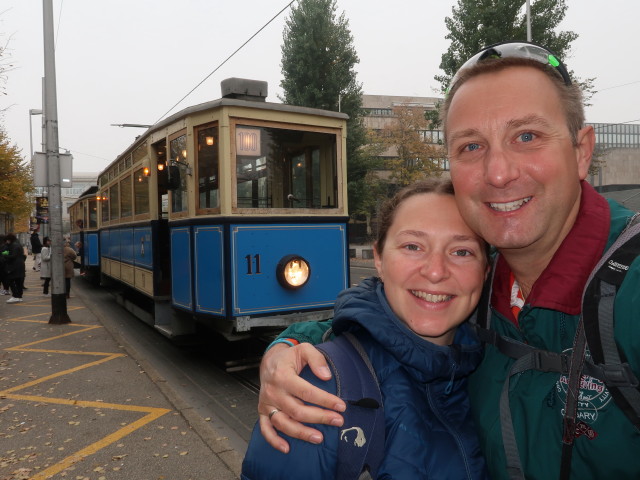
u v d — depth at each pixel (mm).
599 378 915
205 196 5668
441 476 1119
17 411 4707
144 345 7648
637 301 863
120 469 3537
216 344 7273
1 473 3498
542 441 1044
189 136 5820
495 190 1047
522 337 1153
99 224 13727
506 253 1141
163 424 4340
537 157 1015
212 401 5094
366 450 1075
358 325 1289
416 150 33750
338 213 6004
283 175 5699
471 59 1141
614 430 927
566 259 1025
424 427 1166
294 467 1081
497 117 1036
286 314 5559
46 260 14062
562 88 1054
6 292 14242
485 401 1190
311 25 27156
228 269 5254
